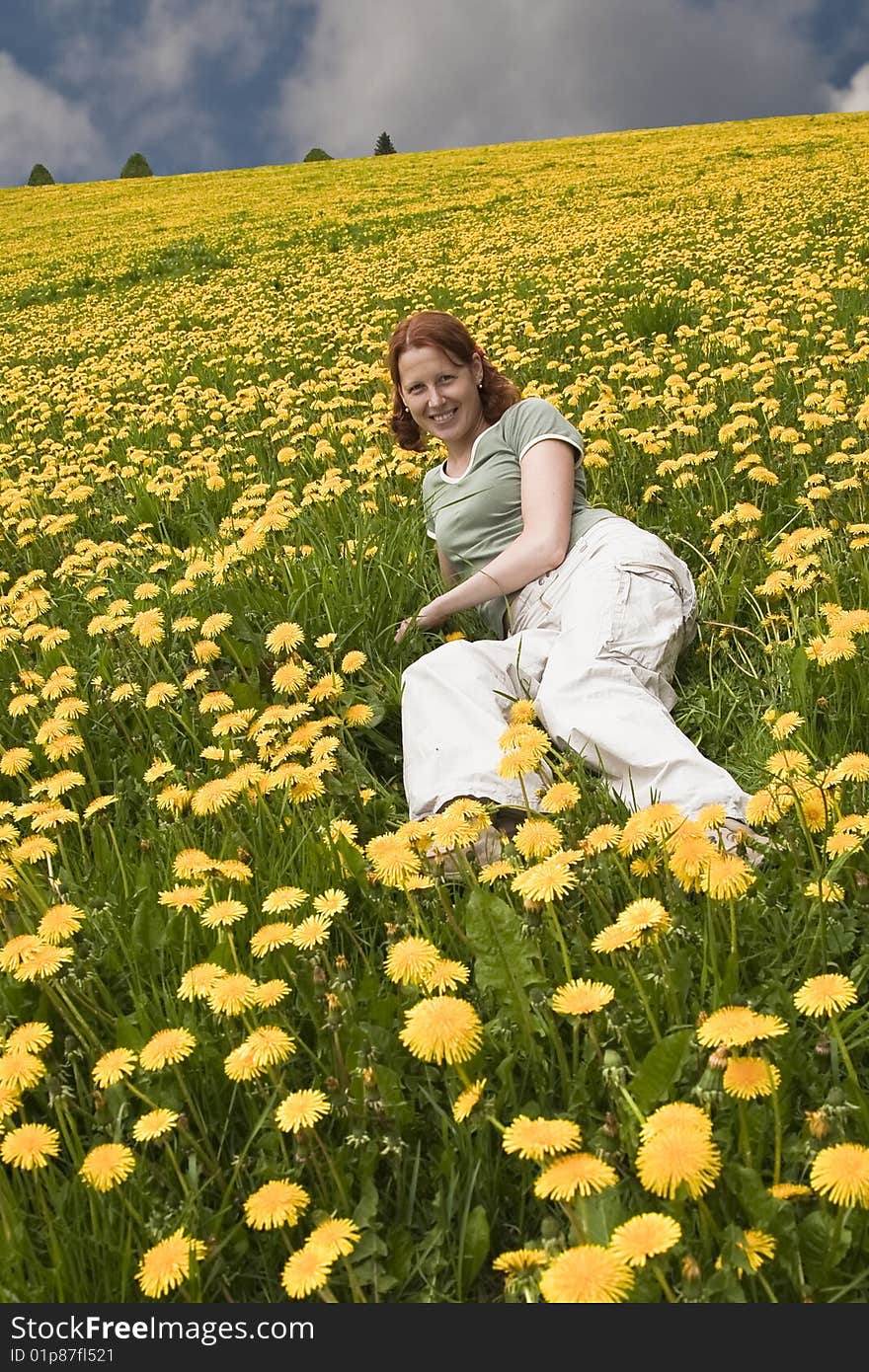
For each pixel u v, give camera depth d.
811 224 13.11
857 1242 1.22
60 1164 1.60
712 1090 1.31
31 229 29.89
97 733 2.91
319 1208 1.38
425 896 1.96
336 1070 1.56
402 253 16.55
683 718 2.79
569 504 2.85
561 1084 1.55
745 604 3.31
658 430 4.75
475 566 3.05
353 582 3.43
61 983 1.70
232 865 1.97
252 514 4.43
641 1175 1.12
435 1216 1.41
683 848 1.62
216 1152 1.57
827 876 1.72
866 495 3.65
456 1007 1.34
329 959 1.82
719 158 24.88
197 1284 1.28
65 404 8.84
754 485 4.12
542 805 1.97
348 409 6.57
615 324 8.16
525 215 19.27
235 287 15.62
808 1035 1.59
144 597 3.32
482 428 3.10
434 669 2.42
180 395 8.16
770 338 6.27
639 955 1.65
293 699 2.93
